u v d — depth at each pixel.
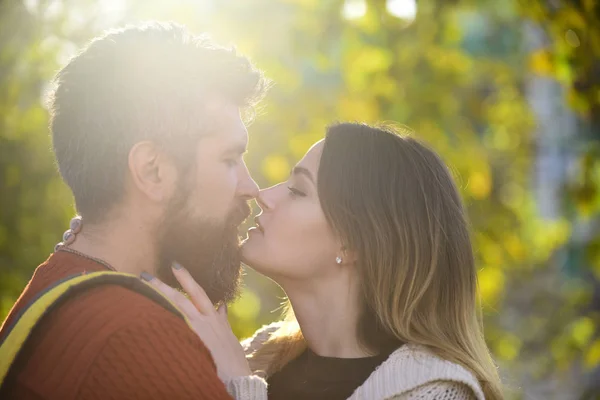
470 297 2.69
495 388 2.59
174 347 1.93
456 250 2.65
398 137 2.72
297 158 5.67
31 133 5.58
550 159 10.29
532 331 7.05
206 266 2.35
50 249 5.56
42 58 5.43
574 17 5.01
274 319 5.88
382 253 2.57
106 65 2.16
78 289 1.97
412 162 2.67
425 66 6.20
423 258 2.58
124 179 2.15
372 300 2.58
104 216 2.16
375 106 5.95
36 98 5.57
